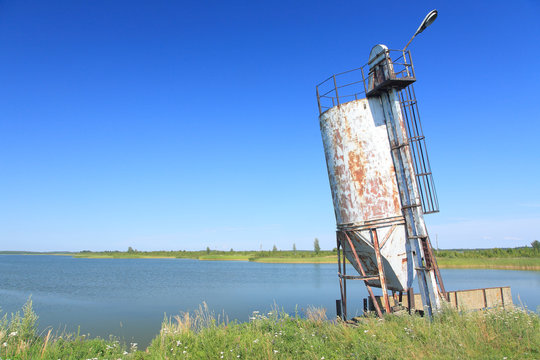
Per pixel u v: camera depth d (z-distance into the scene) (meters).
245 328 11.49
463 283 36.88
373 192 12.55
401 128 12.50
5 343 9.10
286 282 44.41
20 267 93.12
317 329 10.70
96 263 122.69
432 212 12.08
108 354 9.49
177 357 8.84
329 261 97.56
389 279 12.92
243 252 164.62
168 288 39.59
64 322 21.44
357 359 7.66
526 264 55.69
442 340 8.12
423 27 11.93
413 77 12.45
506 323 9.08
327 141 13.90
